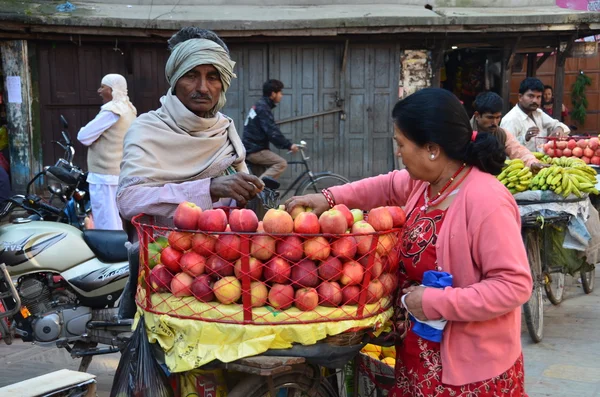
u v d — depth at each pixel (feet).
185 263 7.12
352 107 36.14
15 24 30.76
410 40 35.60
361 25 32.68
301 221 6.96
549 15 33.12
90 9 34.17
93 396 8.80
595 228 16.38
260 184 8.52
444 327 7.11
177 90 9.02
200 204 8.41
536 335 15.84
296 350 6.89
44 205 16.43
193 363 6.89
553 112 37.29
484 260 6.94
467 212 7.08
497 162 7.22
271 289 6.95
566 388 13.29
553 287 19.30
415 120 7.14
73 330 12.80
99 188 19.24
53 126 33.81
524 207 15.60
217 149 9.30
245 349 6.72
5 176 17.38
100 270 12.73
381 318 7.36
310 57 35.68
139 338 7.97
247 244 6.85
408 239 7.74
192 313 7.06
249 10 36.32
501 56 38.55
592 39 42.32
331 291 6.97
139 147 8.72
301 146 29.55
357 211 7.97
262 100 28.71
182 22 32.22
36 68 33.04
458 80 44.04
